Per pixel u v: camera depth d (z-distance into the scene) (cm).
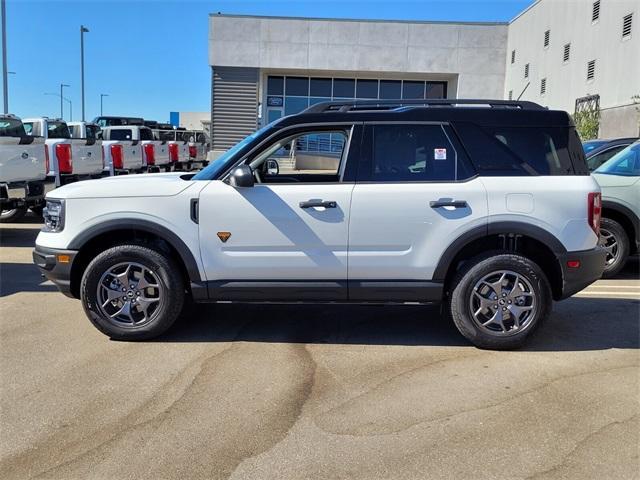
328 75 2923
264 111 2972
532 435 339
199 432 340
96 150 1412
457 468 305
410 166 471
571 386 406
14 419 355
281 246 466
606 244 731
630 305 616
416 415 362
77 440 331
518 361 454
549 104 2664
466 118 471
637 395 392
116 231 484
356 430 344
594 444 329
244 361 450
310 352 472
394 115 473
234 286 473
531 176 465
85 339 496
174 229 467
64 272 479
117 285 481
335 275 470
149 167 1756
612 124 2152
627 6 2088
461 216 458
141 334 484
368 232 462
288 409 370
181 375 421
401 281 470
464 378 419
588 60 2355
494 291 468
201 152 2481
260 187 466
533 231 457
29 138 1045
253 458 313
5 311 578
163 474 299
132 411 366
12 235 1058
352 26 2744
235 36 2755
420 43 2778
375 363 448
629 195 716
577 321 559
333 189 464
